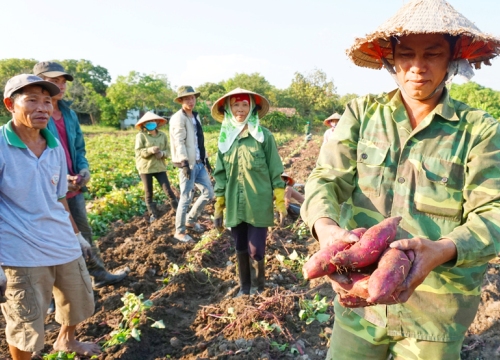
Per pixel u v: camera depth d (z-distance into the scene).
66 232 3.23
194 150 6.56
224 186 4.49
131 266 5.67
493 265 4.97
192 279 5.20
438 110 1.86
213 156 17.97
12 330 3.02
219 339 3.80
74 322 3.43
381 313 1.98
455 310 1.87
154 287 5.16
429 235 1.86
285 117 50.88
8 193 2.95
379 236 1.60
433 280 1.87
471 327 3.81
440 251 1.56
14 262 2.95
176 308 4.51
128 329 3.92
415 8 1.82
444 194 1.84
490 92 37.94
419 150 1.89
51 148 3.16
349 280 1.59
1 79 65.25
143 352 3.77
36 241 3.00
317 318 3.98
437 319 1.88
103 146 24.58
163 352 3.78
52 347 3.79
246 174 4.24
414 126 1.96
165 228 7.46
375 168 1.97
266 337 3.68
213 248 6.21
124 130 52.66
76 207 4.57
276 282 5.02
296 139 33.97
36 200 3.01
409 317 1.92
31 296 3.00
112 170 14.83
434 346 1.90
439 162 1.85
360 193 2.02
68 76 4.33
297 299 4.40
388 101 2.04
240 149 4.25
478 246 1.61
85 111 60.00
